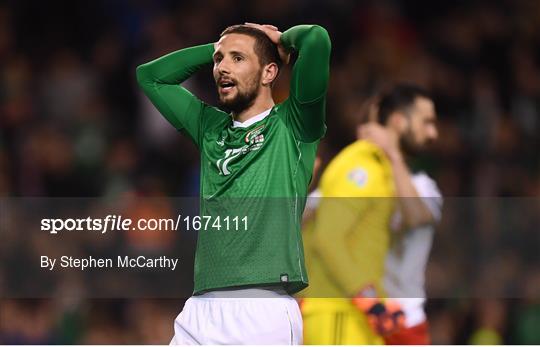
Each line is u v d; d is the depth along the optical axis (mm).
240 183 15938
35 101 41812
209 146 16469
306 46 15523
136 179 39125
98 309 29094
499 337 28688
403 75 43562
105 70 42781
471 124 42156
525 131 42531
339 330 19484
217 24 44375
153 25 44156
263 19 44469
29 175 39312
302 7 44844
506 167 41125
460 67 44125
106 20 44438
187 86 39406
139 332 28844
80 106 41719
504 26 45688
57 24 44156
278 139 16031
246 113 16297
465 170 40750
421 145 20547
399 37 44906
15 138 40406
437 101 43000
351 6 45094
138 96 42062
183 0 44656
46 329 28859
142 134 40656
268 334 15727
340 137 39969
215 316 15945
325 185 19938
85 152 39875
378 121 20484
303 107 15789
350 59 44000
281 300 15977
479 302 28625
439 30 45250
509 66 44438
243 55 16141
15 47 43469
